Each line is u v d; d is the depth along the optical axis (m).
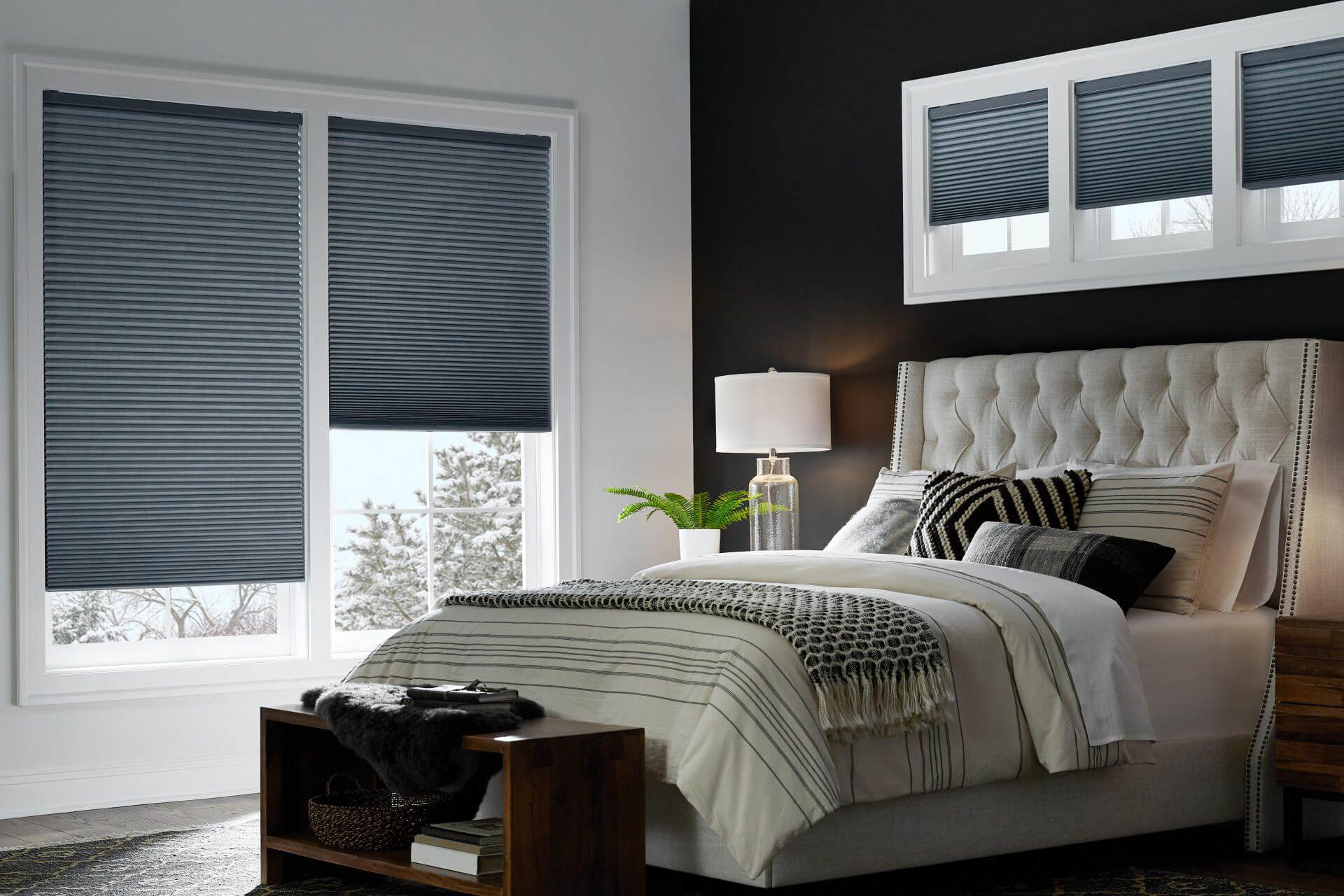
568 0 6.34
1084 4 5.35
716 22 6.55
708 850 3.32
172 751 5.43
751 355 6.39
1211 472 4.35
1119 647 3.75
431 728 3.23
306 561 5.74
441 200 6.06
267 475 5.70
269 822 3.80
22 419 5.24
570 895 3.17
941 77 5.69
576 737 3.20
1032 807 3.65
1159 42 5.08
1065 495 4.51
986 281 5.52
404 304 5.98
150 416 5.51
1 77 5.26
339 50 5.85
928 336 5.75
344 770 3.97
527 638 3.81
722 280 6.50
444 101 6.00
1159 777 3.93
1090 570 4.06
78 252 5.41
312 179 5.76
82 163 5.42
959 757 3.44
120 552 5.46
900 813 3.42
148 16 5.51
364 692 3.59
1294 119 4.79
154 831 4.65
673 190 6.59
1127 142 5.20
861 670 3.27
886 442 5.88
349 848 3.58
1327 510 4.44
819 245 6.15
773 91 6.32
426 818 3.60
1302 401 4.44
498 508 6.33
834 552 4.67
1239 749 4.11
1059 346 5.35
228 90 5.61
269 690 5.61
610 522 6.36
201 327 5.60
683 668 3.36
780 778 3.11
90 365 5.42
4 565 5.20
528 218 6.24
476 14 6.13
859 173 6.01
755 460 6.32
